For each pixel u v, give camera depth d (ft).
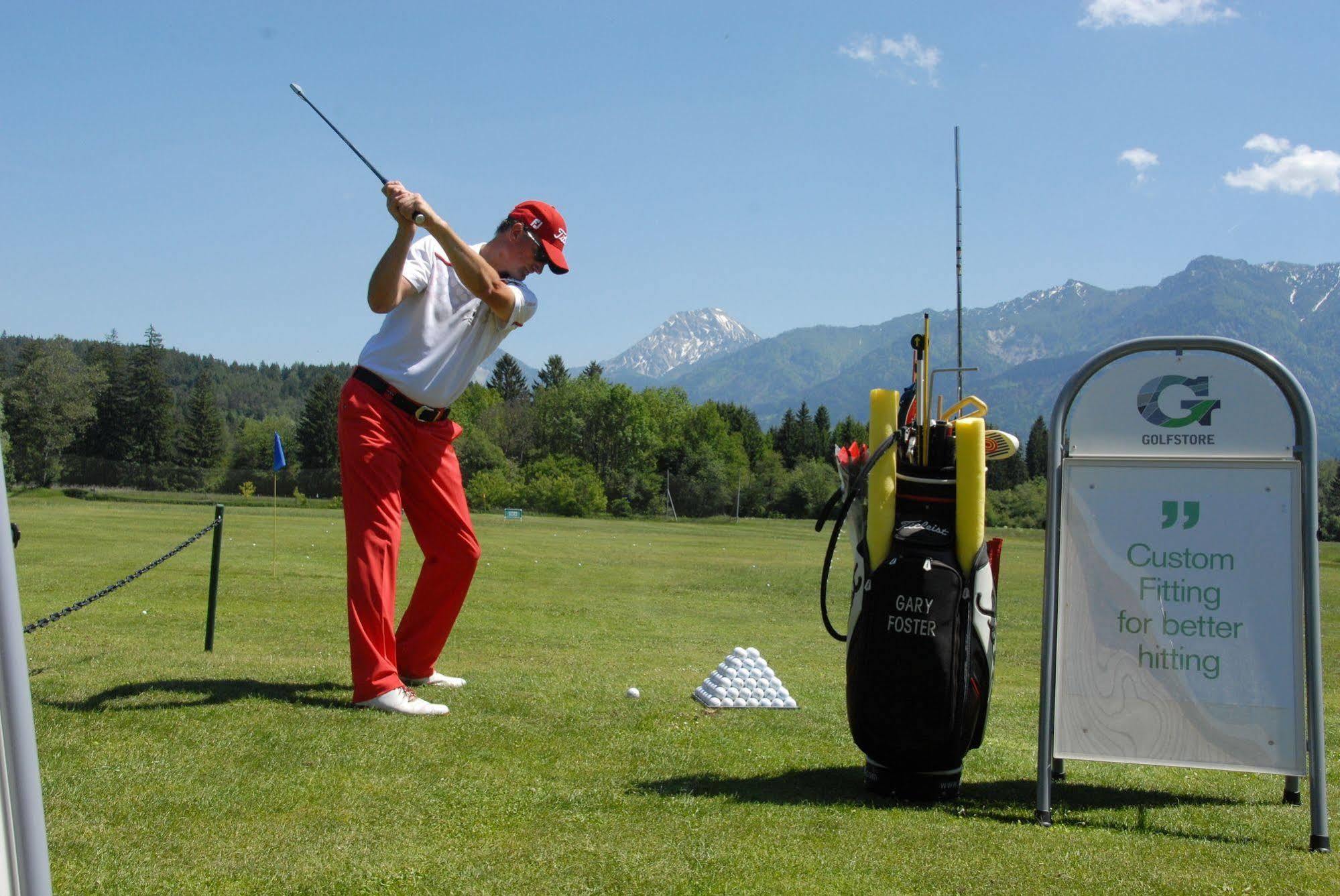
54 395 279.28
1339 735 20.54
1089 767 16.85
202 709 16.46
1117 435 14.37
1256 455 13.91
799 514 309.42
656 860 10.84
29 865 5.49
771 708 20.10
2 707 5.42
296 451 337.31
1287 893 10.50
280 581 49.19
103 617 32.60
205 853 10.59
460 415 322.14
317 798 12.52
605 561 84.02
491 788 13.30
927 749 13.73
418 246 18.43
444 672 23.13
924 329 14.69
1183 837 12.63
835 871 10.73
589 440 309.22
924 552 14.02
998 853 11.53
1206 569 13.94
